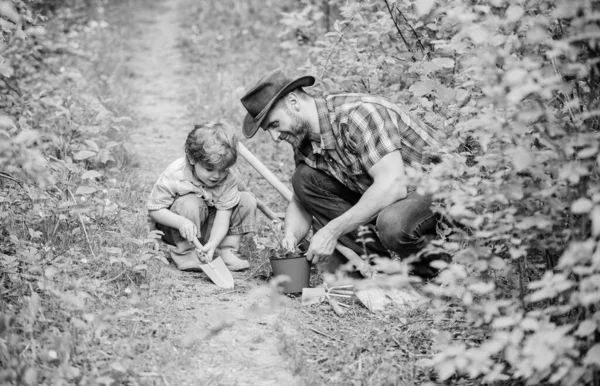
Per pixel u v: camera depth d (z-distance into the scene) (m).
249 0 12.59
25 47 7.03
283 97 3.91
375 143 3.86
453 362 2.69
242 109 7.70
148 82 9.40
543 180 2.90
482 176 3.31
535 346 2.53
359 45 5.44
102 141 5.81
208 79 9.09
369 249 4.23
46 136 5.04
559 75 2.93
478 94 3.55
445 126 3.90
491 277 3.35
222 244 4.41
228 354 3.38
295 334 3.59
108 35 11.14
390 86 5.15
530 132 3.00
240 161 6.29
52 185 4.30
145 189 5.61
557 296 3.23
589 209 2.55
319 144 4.04
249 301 3.92
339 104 3.98
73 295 3.34
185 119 7.81
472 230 3.61
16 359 2.90
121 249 3.93
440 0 3.77
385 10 5.21
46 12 10.86
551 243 3.01
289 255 4.17
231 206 4.33
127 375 3.10
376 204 3.85
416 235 3.89
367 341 3.47
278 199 5.53
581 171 2.62
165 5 14.66
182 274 4.28
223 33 11.34
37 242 4.14
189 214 4.22
